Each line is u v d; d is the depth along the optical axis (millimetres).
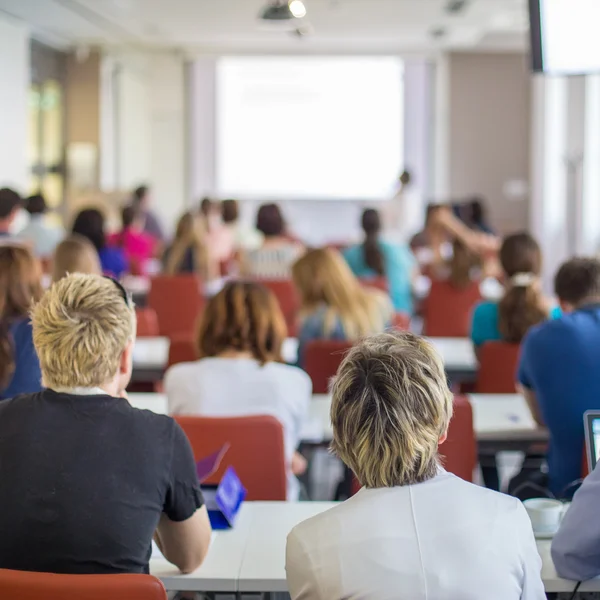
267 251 6332
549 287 11117
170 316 6047
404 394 1359
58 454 1549
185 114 12969
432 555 1293
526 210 12969
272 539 1971
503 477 4496
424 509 1335
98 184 11883
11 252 2773
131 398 3311
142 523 1555
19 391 2688
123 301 1679
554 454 2719
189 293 6004
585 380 2619
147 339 4734
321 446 3053
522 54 12766
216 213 8281
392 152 13000
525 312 3584
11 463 1545
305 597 1321
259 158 13102
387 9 9969
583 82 9867
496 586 1285
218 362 2592
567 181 10227
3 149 9734
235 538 1977
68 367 1601
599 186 9531
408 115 13039
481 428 2943
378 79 12953
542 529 2006
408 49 12656
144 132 12969
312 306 3721
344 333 3691
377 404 1355
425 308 5859
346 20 10641
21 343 2699
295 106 13023
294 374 2631
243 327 2629
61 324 1605
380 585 1275
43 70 11344
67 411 1586
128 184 12695
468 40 12070
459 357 4262
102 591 1343
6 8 9523
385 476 1358
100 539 1520
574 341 2623
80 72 11977
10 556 1518
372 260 6285
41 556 1511
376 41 12219
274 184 13094
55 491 1525
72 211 11672
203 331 2672
